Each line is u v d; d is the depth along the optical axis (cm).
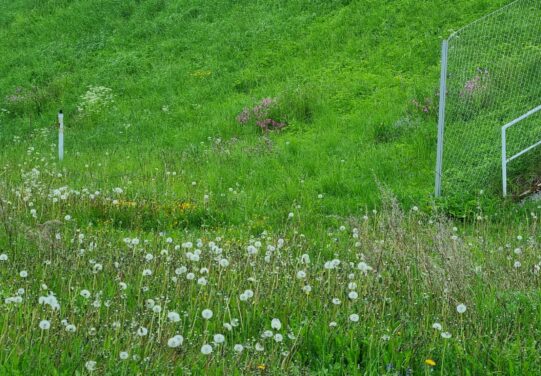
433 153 1331
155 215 1026
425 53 1903
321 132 1596
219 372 446
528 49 1432
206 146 1634
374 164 1318
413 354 480
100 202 1033
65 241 775
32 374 425
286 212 1065
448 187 1170
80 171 1395
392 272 651
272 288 588
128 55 2408
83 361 446
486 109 1327
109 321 521
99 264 614
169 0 2717
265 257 666
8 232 775
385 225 775
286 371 455
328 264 587
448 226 805
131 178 1312
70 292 577
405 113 1573
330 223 1025
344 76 1902
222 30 2409
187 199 1115
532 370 462
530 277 667
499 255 757
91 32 2667
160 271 657
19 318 502
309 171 1351
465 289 581
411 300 582
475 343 500
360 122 1596
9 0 3098
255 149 1517
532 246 781
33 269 652
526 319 554
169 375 440
